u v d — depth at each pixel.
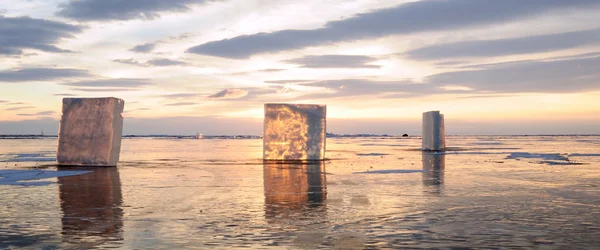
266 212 12.34
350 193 15.93
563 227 10.53
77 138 27.84
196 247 8.86
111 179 20.41
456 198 14.74
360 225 10.72
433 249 8.71
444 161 32.97
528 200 14.34
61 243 9.16
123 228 10.45
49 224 10.85
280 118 32.75
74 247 8.86
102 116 27.62
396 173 23.19
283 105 32.72
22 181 19.61
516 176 21.83
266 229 10.33
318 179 20.41
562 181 19.66
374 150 53.91
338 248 8.77
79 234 9.88
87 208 12.95
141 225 10.74
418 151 50.25
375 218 11.52
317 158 33.00
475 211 12.45
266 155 32.69
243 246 8.91
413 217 11.63
